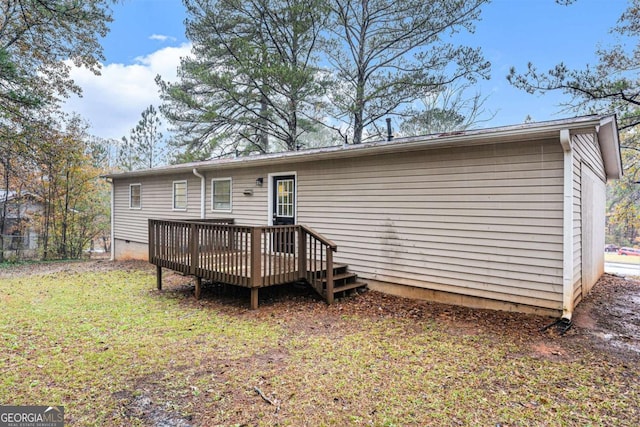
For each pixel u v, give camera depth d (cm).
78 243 1495
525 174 496
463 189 554
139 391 297
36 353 376
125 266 1066
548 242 479
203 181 991
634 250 1877
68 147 1308
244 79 1439
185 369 341
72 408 271
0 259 1265
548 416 263
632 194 1748
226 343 411
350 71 1445
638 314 525
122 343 408
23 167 1253
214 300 621
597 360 363
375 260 660
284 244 590
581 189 553
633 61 1013
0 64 912
